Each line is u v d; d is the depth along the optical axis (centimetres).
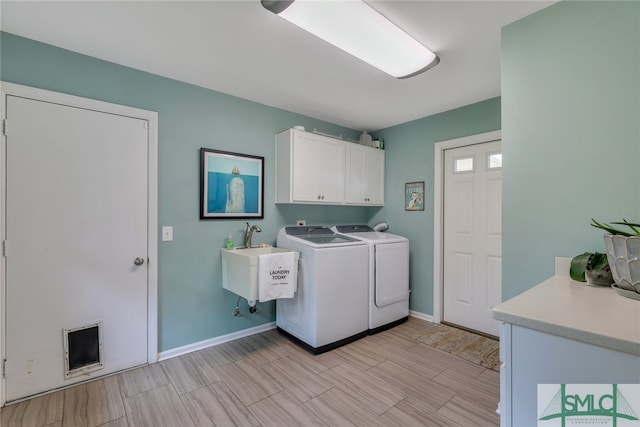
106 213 210
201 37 181
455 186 311
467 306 303
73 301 199
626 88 129
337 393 193
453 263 313
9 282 178
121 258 216
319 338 248
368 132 391
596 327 77
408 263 325
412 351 253
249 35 179
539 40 153
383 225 363
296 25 162
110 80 211
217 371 219
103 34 178
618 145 131
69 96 195
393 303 308
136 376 212
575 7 142
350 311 271
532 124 155
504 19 161
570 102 143
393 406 180
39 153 186
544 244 151
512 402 89
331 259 257
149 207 227
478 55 198
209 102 258
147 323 228
